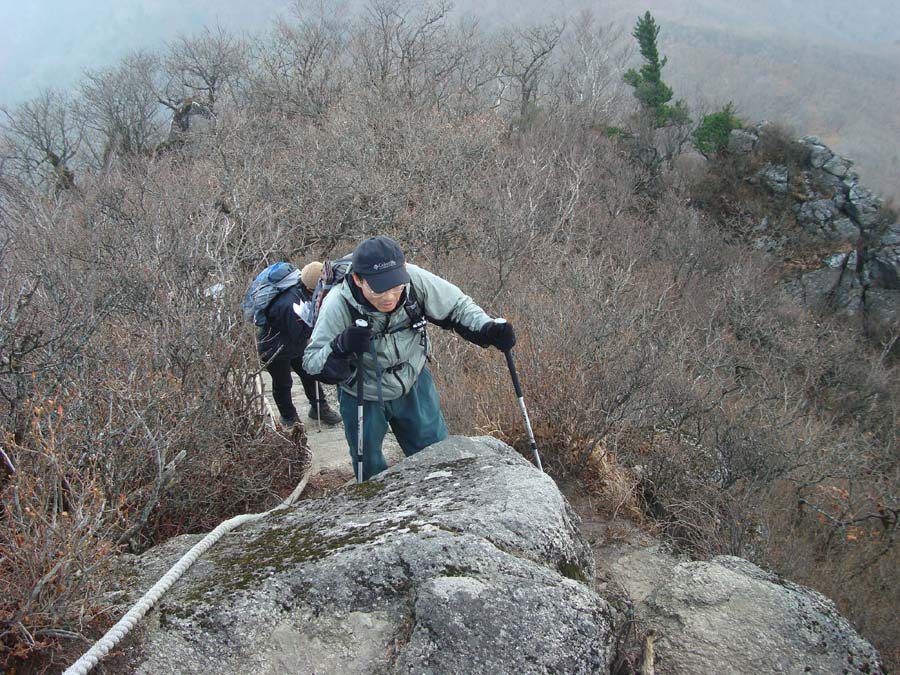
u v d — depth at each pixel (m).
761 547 5.74
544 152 23.09
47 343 3.47
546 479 2.96
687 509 5.32
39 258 5.68
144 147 29.30
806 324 20.44
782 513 8.00
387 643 2.22
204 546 2.71
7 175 14.84
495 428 5.20
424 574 2.34
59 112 28.91
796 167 34.44
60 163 26.41
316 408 6.05
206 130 21.02
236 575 2.47
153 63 34.09
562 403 5.11
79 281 4.77
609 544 4.59
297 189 12.73
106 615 2.33
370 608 2.31
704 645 2.74
